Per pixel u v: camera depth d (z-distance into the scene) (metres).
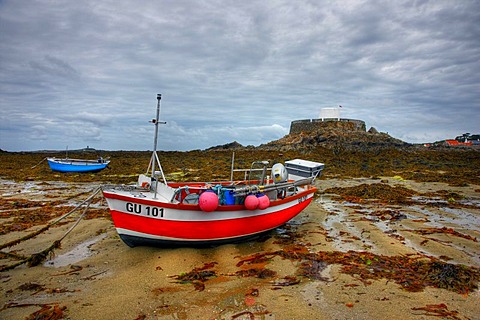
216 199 6.68
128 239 6.93
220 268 6.38
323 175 21.84
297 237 8.51
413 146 34.88
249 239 8.06
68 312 4.61
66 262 6.56
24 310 4.67
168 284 5.59
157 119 7.37
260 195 7.61
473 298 5.16
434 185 17.66
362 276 5.96
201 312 4.67
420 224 9.72
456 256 7.09
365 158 29.30
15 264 6.27
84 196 13.77
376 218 10.50
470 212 11.38
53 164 22.45
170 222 6.69
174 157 32.28
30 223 9.27
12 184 17.45
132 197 6.63
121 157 34.53
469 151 33.09
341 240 8.25
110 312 4.63
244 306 4.84
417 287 5.53
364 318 4.54
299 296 5.18
